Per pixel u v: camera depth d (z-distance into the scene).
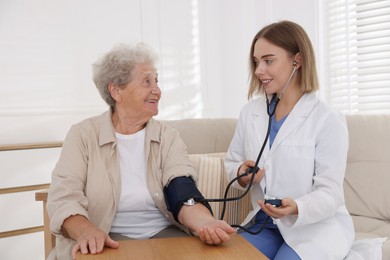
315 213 1.44
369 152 1.99
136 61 1.63
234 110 3.50
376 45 2.77
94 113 3.11
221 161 2.00
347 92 2.86
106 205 1.59
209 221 1.38
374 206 1.93
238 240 1.31
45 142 2.85
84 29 3.07
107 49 3.16
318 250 1.46
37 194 1.79
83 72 3.07
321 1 2.93
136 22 3.27
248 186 1.68
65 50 3.01
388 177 1.93
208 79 3.56
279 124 1.69
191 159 2.01
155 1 3.33
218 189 1.95
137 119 1.68
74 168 1.59
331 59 2.95
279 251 1.53
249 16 3.34
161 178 1.66
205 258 1.15
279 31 1.62
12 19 2.83
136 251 1.22
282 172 1.61
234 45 3.44
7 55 2.82
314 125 1.61
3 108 2.80
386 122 2.02
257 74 1.66
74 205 1.47
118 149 1.66
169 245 1.27
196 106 3.52
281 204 1.40
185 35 3.46
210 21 3.55
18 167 2.59
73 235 1.39
